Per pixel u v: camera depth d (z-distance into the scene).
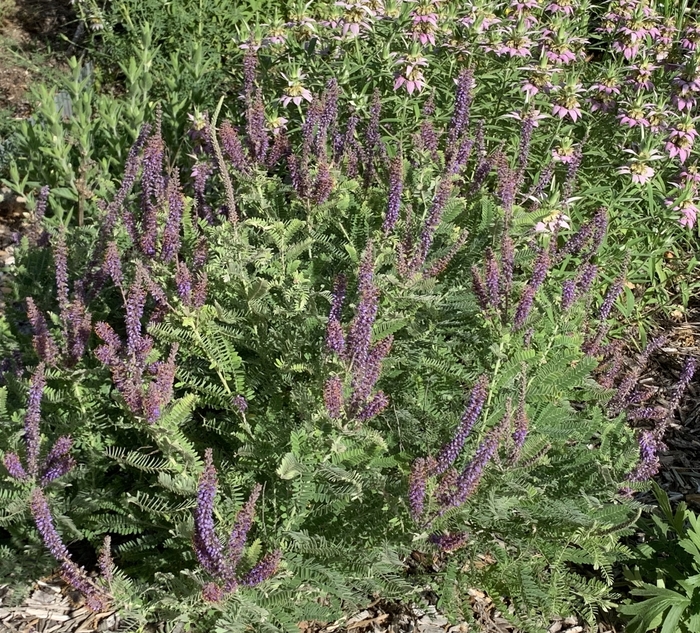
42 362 1.28
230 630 1.23
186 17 2.59
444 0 2.11
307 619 1.30
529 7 2.08
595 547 1.38
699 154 2.10
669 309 2.06
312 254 1.60
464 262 1.59
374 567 1.31
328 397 1.23
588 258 1.56
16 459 1.26
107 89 2.66
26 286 1.62
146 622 1.31
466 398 1.43
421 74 1.90
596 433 1.52
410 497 1.22
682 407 1.86
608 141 2.07
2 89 2.71
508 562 1.40
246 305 1.43
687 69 1.96
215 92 2.37
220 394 1.39
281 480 1.35
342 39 1.99
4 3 3.12
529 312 1.42
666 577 1.50
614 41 2.13
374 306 1.24
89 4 2.77
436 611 1.43
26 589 1.37
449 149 1.64
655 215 1.97
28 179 2.19
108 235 1.52
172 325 1.39
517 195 1.90
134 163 1.58
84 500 1.38
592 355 1.56
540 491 1.40
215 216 1.72
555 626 1.46
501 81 2.00
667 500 1.52
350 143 1.73
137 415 1.24
